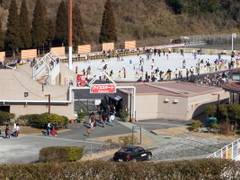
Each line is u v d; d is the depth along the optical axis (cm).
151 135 9419
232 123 10050
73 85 10812
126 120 10550
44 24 17650
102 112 10712
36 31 17500
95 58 17550
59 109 10244
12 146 8469
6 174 3656
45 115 9662
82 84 11288
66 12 18100
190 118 10900
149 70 16138
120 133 9519
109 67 16462
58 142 8781
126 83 12512
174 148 8500
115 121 10444
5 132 9075
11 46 17200
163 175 3738
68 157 7306
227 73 15012
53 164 3738
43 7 17762
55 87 10194
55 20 19988
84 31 19275
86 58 17262
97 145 8581
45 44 17850
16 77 10112
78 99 11112
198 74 15850
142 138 9144
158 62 17438
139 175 3725
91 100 11112
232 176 3747
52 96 10188
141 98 10800
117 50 18488
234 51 19400
